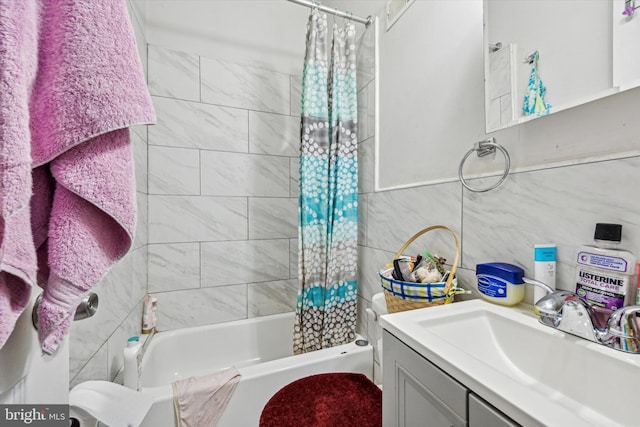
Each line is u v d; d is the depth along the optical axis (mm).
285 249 1892
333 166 1438
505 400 355
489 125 774
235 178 1764
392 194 1264
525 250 706
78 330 781
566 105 600
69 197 336
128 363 1016
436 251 1012
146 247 1542
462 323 667
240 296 1779
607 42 533
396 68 1235
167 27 1617
